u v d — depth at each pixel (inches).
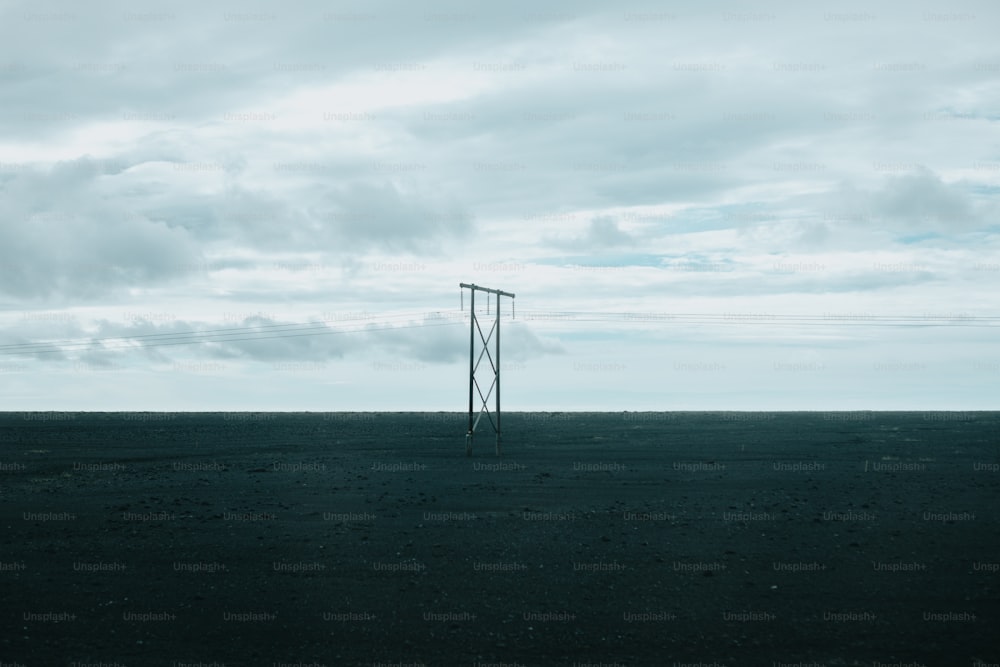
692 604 808.9
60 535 1150.3
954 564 954.1
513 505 1391.5
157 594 850.1
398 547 1054.4
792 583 877.8
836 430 4131.4
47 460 2458.2
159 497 1539.1
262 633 732.0
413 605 808.9
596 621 759.1
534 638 716.7
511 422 5565.9
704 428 4441.4
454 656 676.1
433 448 2876.5
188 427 4790.8
